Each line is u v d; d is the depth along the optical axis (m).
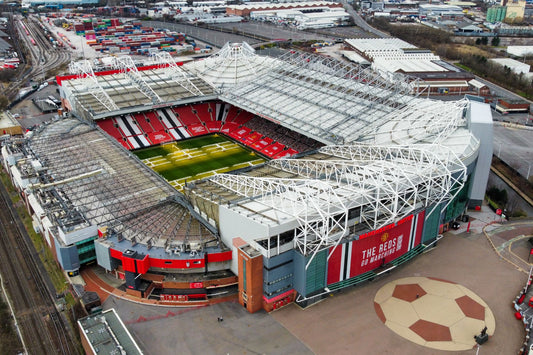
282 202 92.50
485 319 83.81
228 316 84.31
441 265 99.56
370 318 83.56
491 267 99.06
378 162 98.94
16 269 98.94
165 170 147.75
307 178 109.94
